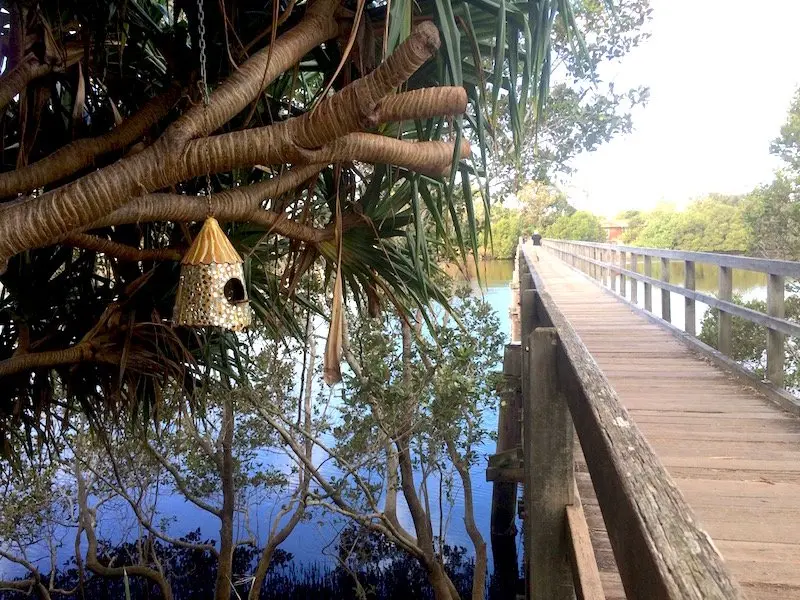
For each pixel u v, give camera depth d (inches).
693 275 208.5
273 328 123.6
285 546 406.9
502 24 78.0
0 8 88.0
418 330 129.3
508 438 292.5
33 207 66.8
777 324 135.1
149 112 93.0
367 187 105.2
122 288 110.6
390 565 385.7
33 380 122.0
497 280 760.3
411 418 272.4
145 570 316.5
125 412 131.1
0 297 112.2
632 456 33.7
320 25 83.3
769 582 65.7
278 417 292.4
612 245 370.3
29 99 89.9
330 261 111.5
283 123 72.3
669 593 22.8
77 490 353.4
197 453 335.3
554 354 62.2
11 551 348.2
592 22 318.0
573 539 55.4
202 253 76.8
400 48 64.6
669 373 163.9
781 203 558.6
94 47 95.8
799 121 571.5
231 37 94.5
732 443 110.3
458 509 414.0
